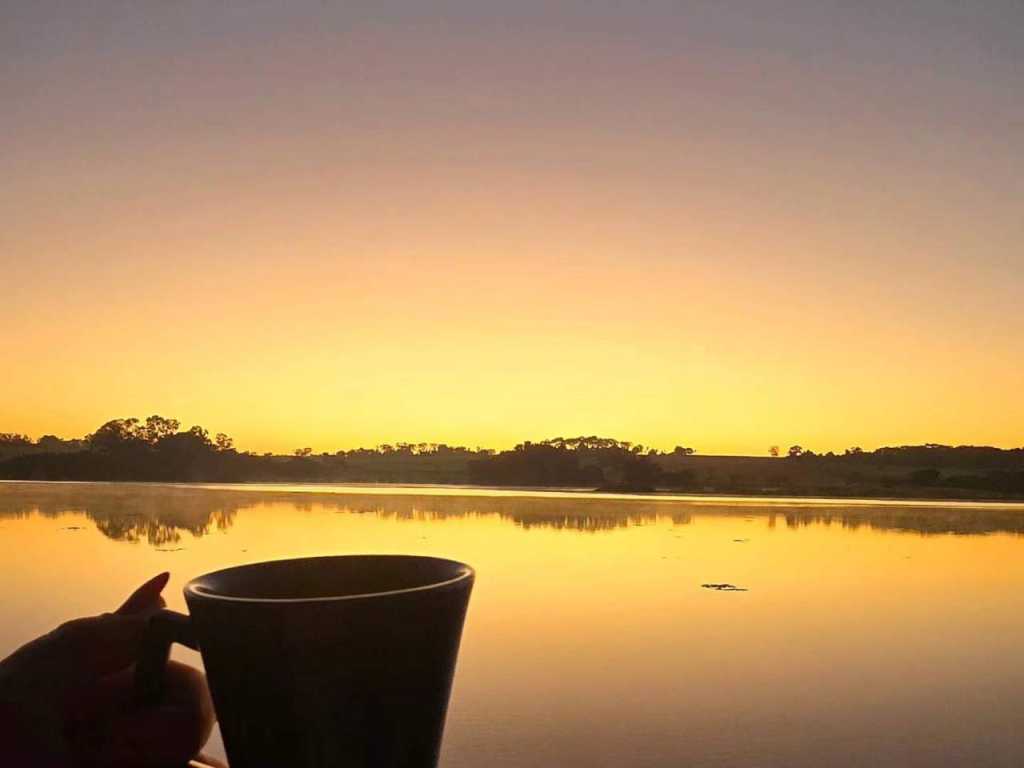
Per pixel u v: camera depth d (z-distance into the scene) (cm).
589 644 256
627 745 181
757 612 297
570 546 425
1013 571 372
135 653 57
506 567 370
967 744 184
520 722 193
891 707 208
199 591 52
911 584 345
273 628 48
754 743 182
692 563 384
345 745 50
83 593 305
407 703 51
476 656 245
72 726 55
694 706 207
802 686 219
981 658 247
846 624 281
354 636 49
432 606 51
